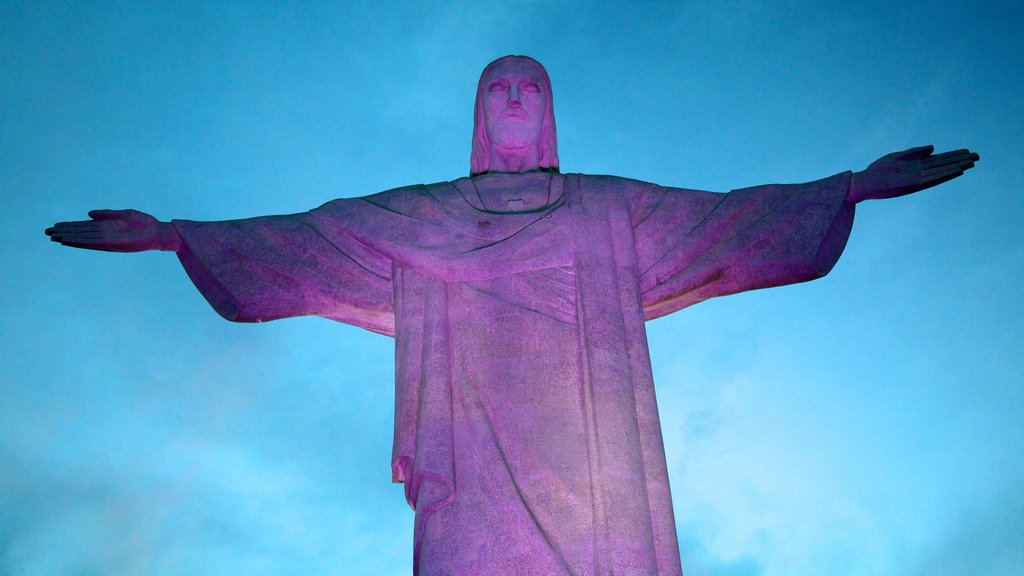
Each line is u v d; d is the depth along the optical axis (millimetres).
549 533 15820
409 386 17094
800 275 18469
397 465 16719
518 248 17969
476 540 15750
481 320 17375
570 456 16375
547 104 20844
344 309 18578
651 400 17047
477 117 20938
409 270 18078
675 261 18406
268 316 18484
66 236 18250
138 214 18500
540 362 17109
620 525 15766
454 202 18953
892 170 18625
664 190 19094
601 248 18094
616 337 17266
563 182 19250
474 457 16359
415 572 15961
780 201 18734
